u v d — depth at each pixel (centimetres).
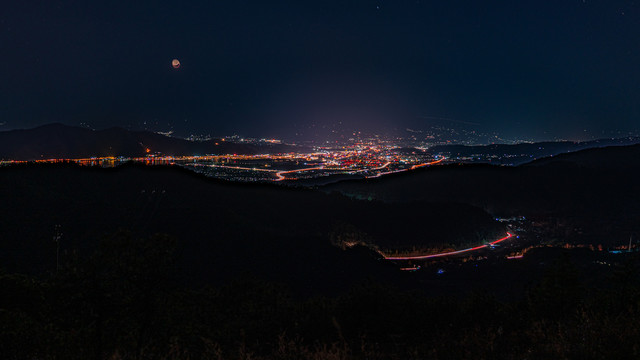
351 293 966
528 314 821
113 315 727
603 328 455
